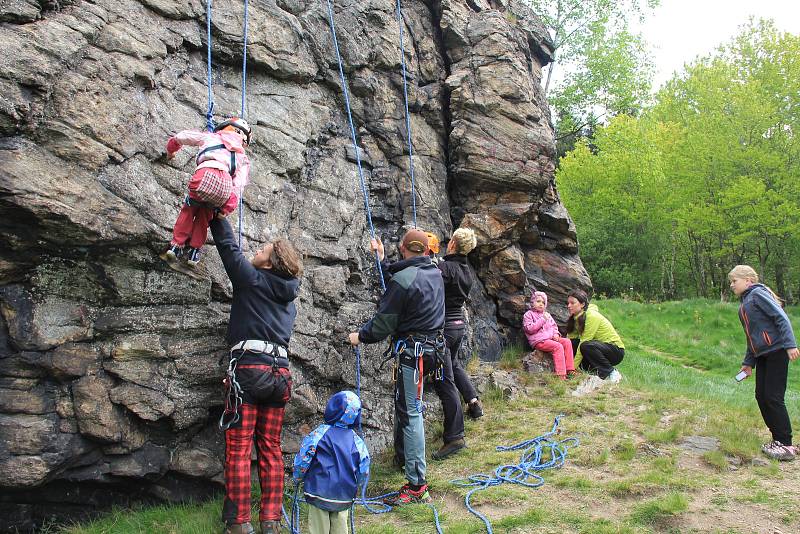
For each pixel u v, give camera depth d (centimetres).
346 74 709
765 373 582
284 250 446
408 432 488
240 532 408
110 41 487
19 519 432
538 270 927
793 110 2694
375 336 499
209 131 481
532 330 808
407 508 474
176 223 450
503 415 666
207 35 571
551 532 430
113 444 448
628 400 720
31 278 436
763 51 2825
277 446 444
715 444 588
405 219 739
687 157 2648
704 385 971
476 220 806
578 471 531
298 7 673
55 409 430
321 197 643
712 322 1717
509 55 834
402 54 757
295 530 431
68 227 427
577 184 2945
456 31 840
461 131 807
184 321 484
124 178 470
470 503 477
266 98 616
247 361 424
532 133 829
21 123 424
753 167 2497
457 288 615
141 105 497
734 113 2614
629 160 2725
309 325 572
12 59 421
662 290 3170
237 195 452
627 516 452
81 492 454
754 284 600
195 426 490
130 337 462
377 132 736
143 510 466
